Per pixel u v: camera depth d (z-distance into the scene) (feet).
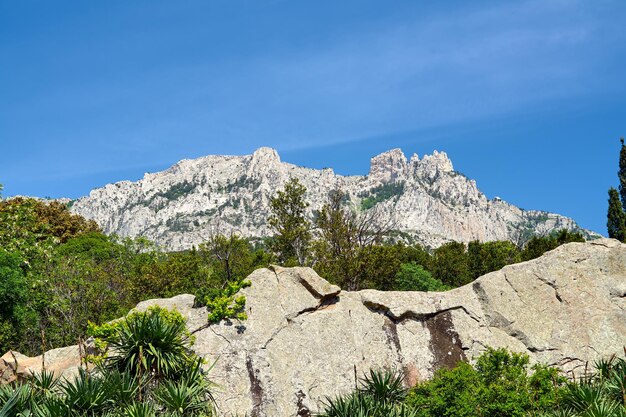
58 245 172.04
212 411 56.39
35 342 102.63
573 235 134.10
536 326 69.87
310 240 136.67
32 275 107.14
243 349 62.64
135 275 132.16
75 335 100.94
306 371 63.62
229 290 65.26
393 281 122.93
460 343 68.59
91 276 120.67
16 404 48.11
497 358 57.72
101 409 48.14
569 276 73.00
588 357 68.80
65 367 61.41
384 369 65.87
